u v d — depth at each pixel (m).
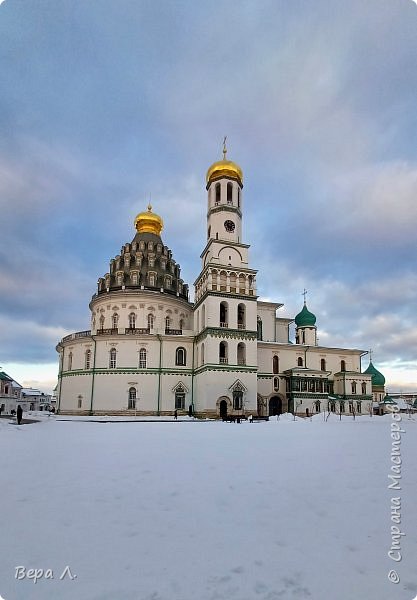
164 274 77.75
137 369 64.94
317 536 7.59
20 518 8.48
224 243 66.88
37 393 141.88
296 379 68.50
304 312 83.44
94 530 7.82
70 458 15.66
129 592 5.63
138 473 12.72
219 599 5.47
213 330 61.06
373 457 16.23
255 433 27.09
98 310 75.06
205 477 12.15
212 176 71.88
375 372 99.62
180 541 7.32
